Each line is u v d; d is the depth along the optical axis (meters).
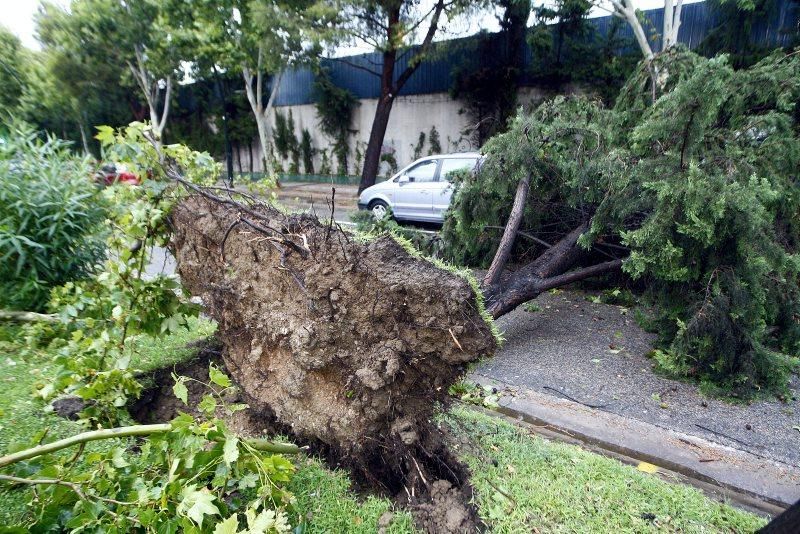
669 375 4.02
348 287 2.49
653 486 2.53
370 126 20.28
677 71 5.55
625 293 5.71
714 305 3.73
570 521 2.25
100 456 2.07
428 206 9.80
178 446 1.97
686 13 12.88
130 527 1.92
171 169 3.46
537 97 15.38
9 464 1.94
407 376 2.45
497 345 2.45
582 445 3.16
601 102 5.99
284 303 2.68
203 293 3.21
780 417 3.42
